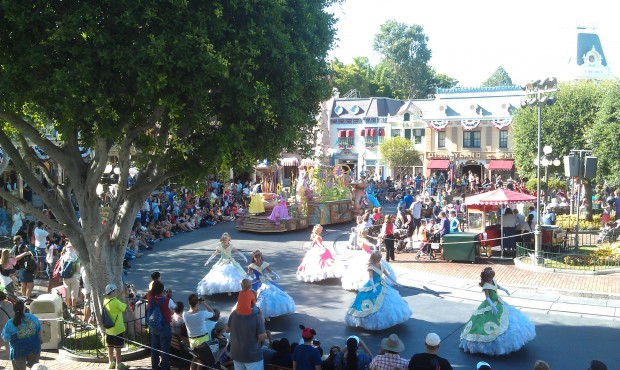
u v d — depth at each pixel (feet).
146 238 79.20
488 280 36.86
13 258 46.93
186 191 101.96
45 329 38.19
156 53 28.81
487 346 35.73
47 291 53.78
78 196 36.83
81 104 30.14
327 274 56.54
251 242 82.99
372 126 191.83
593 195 124.67
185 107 32.81
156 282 33.73
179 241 83.51
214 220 103.50
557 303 47.67
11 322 29.78
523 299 49.11
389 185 147.33
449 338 39.55
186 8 30.35
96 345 37.19
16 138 45.83
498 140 174.70
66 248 48.60
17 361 29.71
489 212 68.44
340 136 194.80
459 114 178.19
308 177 104.83
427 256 69.05
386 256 66.69
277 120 36.24
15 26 29.32
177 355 34.24
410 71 275.80
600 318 43.39
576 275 56.24
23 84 29.76
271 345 33.81
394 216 94.27
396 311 41.06
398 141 174.50
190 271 62.69
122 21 29.40
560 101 114.52
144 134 35.86
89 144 35.58
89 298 43.29
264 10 33.19
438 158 180.86
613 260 58.85
